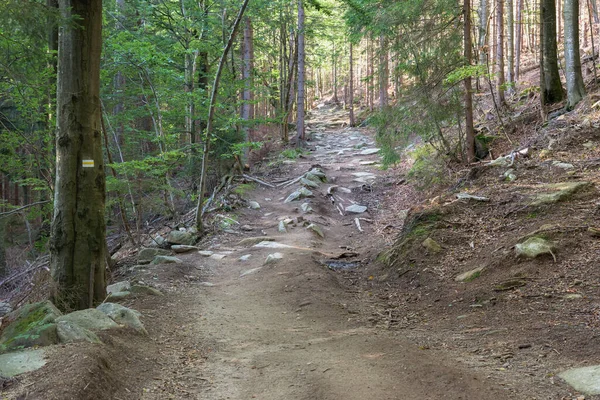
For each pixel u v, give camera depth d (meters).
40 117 9.16
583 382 3.30
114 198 11.01
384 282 7.72
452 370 3.80
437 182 11.91
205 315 6.52
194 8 14.47
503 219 7.70
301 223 12.78
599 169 8.29
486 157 12.00
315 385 3.81
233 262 10.08
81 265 6.30
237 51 21.64
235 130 16.86
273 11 22.34
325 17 27.27
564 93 12.55
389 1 11.80
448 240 7.82
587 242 5.96
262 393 3.82
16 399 3.09
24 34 5.18
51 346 4.05
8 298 9.45
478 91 16.36
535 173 9.20
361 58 39.19
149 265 9.68
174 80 14.05
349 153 22.42
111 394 3.50
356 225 13.02
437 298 6.34
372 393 3.54
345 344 4.97
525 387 3.42
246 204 14.90
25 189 16.25
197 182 16.69
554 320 4.64
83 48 6.16
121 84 14.21
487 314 5.32
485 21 17.73
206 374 4.32
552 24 12.55
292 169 19.55
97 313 5.13
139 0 14.04
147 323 5.82
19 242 14.02
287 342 5.29
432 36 11.30
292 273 8.36
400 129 11.93
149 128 18.17
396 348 4.60
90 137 6.34
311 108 49.94
